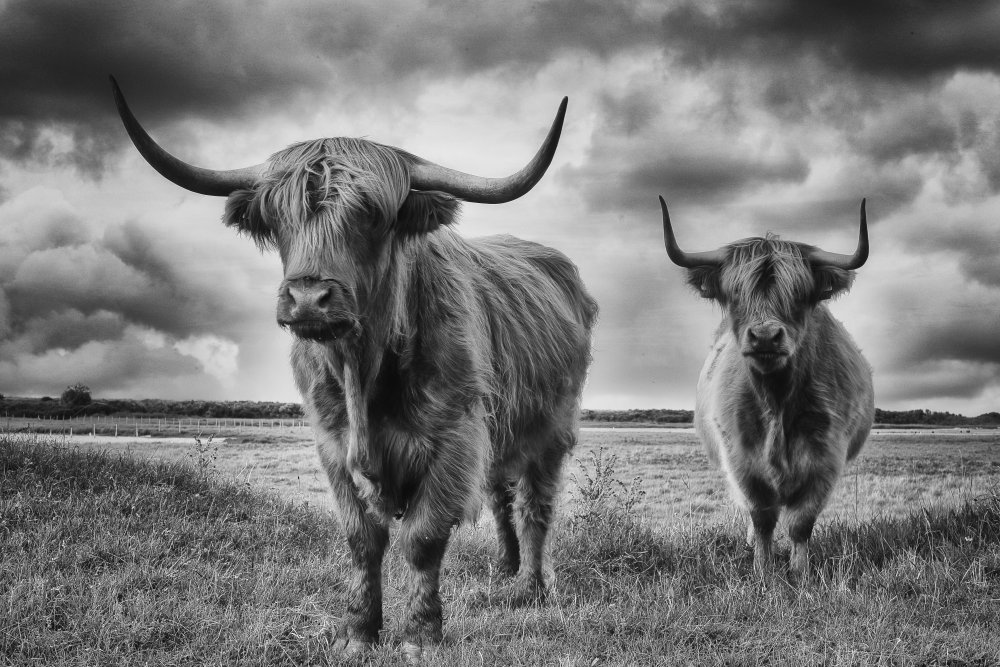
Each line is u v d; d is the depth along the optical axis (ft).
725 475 23.62
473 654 13.83
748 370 21.63
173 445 116.67
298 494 42.42
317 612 16.07
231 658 13.85
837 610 16.71
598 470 26.71
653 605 17.20
